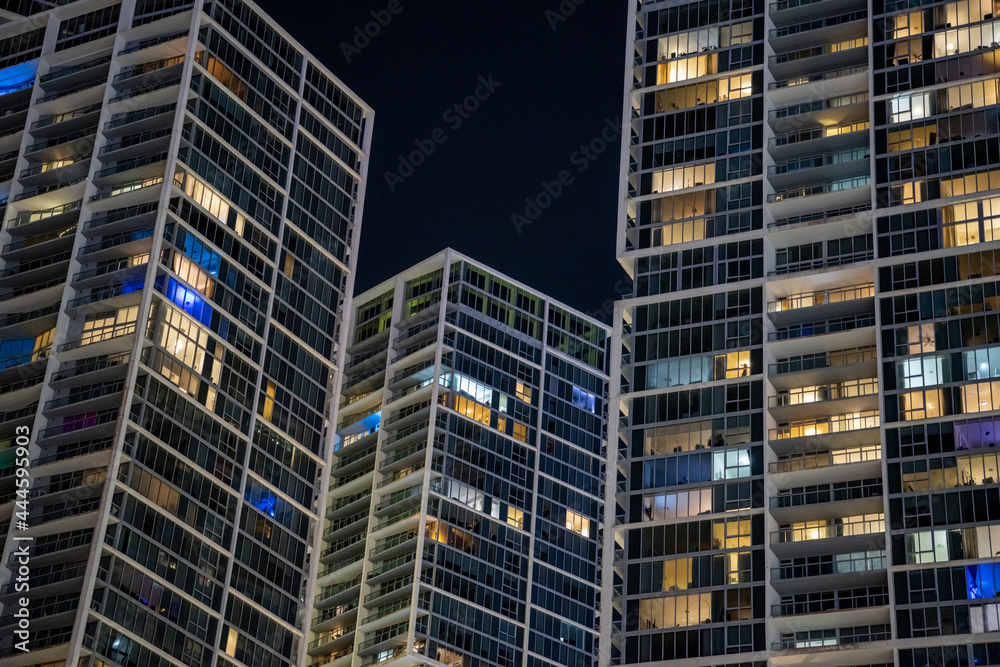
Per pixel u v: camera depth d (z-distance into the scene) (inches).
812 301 4945.9
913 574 4276.6
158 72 5428.2
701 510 4635.8
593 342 7357.3
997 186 4830.2
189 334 5014.8
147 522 4630.9
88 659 4293.8
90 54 5610.2
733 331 4933.6
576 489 6934.1
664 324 5044.3
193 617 4682.6
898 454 4468.5
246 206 5433.1
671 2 5634.8
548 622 6530.5
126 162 5290.4
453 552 6368.1
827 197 5044.3
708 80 5428.2
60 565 4490.7
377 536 6550.2
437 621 6171.3
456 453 6579.7
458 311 6904.5
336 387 5605.3
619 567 4618.6
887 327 4699.8
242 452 5073.8
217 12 5590.6
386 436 6801.2
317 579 6707.7
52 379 4859.7
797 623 4377.5
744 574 4475.9
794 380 4783.5
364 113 6200.8
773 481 4623.5
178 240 5108.3
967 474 4375.0
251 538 5014.8
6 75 5659.5
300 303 5561.0
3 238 5260.8
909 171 4953.3
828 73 5319.9
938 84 5059.1
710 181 5246.1
